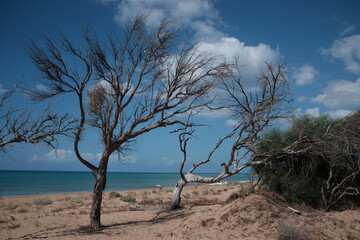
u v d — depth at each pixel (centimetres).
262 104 1203
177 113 1162
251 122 1192
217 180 1320
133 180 8850
